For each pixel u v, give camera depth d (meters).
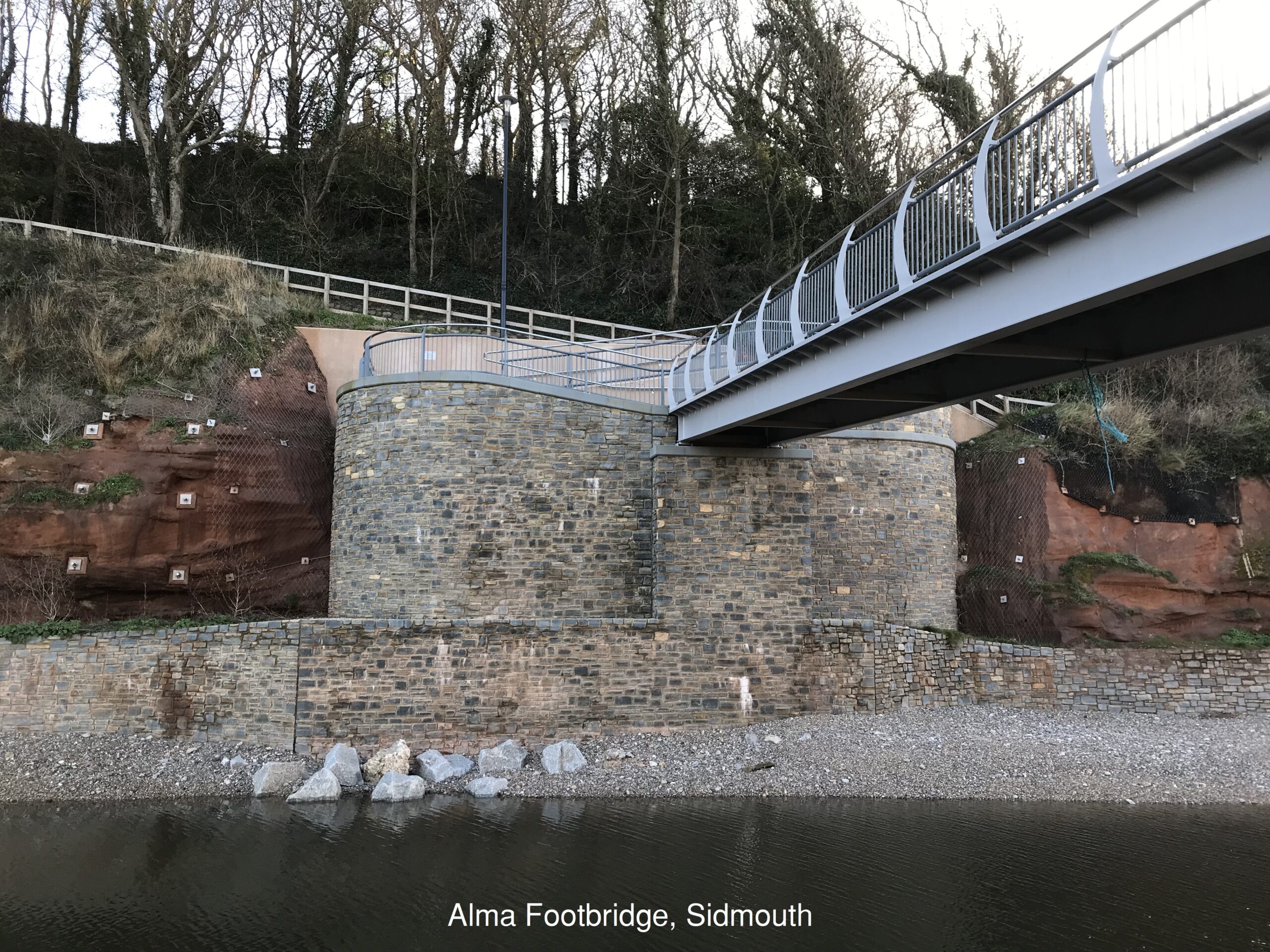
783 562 18.89
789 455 19.23
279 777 15.66
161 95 32.41
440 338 20.66
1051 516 22.20
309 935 10.12
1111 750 17.09
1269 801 15.20
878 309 11.60
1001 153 9.62
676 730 17.97
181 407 20.78
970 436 25.14
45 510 18.89
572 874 11.94
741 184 38.59
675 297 35.12
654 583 18.58
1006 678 19.17
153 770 15.89
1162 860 12.45
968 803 15.16
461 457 18.94
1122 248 8.02
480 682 17.39
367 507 19.30
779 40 36.88
